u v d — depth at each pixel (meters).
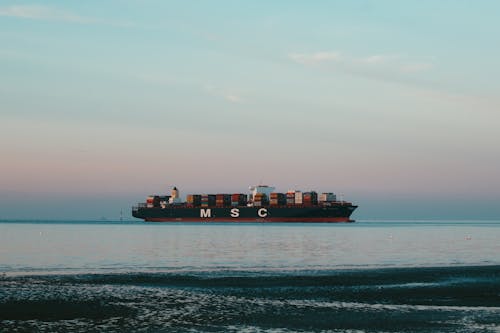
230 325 30.28
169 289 43.03
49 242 124.56
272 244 115.88
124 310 34.06
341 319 31.92
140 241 128.75
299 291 42.25
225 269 60.31
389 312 34.00
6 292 40.44
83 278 49.75
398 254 88.00
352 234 176.25
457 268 60.09
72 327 29.52
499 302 37.59
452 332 28.73
